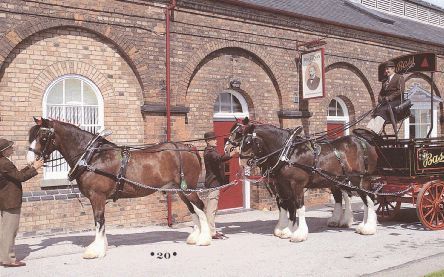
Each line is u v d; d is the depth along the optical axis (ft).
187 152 27.14
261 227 33.73
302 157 28.40
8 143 23.03
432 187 30.91
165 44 35.63
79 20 32.07
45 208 30.60
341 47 47.60
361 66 49.57
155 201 34.76
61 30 31.81
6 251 22.79
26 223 29.94
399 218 36.32
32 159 23.17
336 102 49.96
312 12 46.85
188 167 27.07
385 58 52.06
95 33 33.09
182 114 36.35
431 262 22.94
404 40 53.88
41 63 31.09
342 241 28.19
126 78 34.47
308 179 28.76
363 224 30.73
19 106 30.27
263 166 29.27
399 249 25.96
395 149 30.50
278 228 30.12
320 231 31.71
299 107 44.24
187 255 25.02
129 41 34.09
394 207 35.47
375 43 50.85
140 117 34.96
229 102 41.45
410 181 30.94
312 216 38.45
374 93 50.96
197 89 37.88
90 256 24.35
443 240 28.22
